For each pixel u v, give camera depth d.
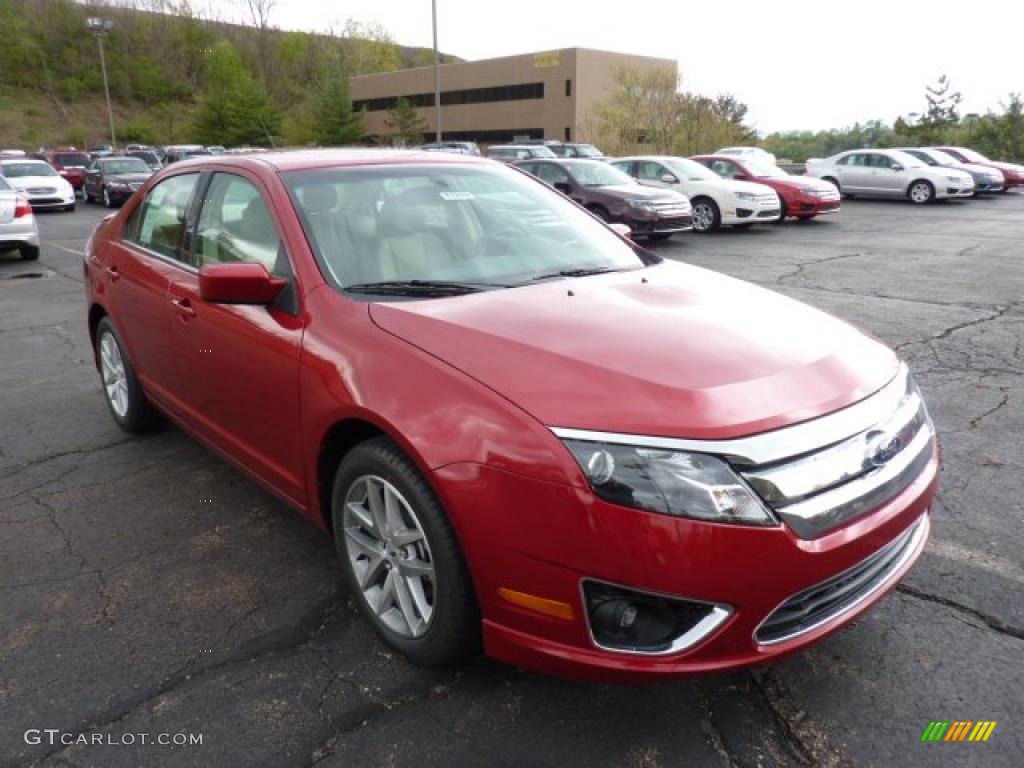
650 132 44.19
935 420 4.87
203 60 103.69
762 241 14.80
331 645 2.78
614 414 2.10
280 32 109.19
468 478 2.20
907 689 2.50
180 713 2.46
